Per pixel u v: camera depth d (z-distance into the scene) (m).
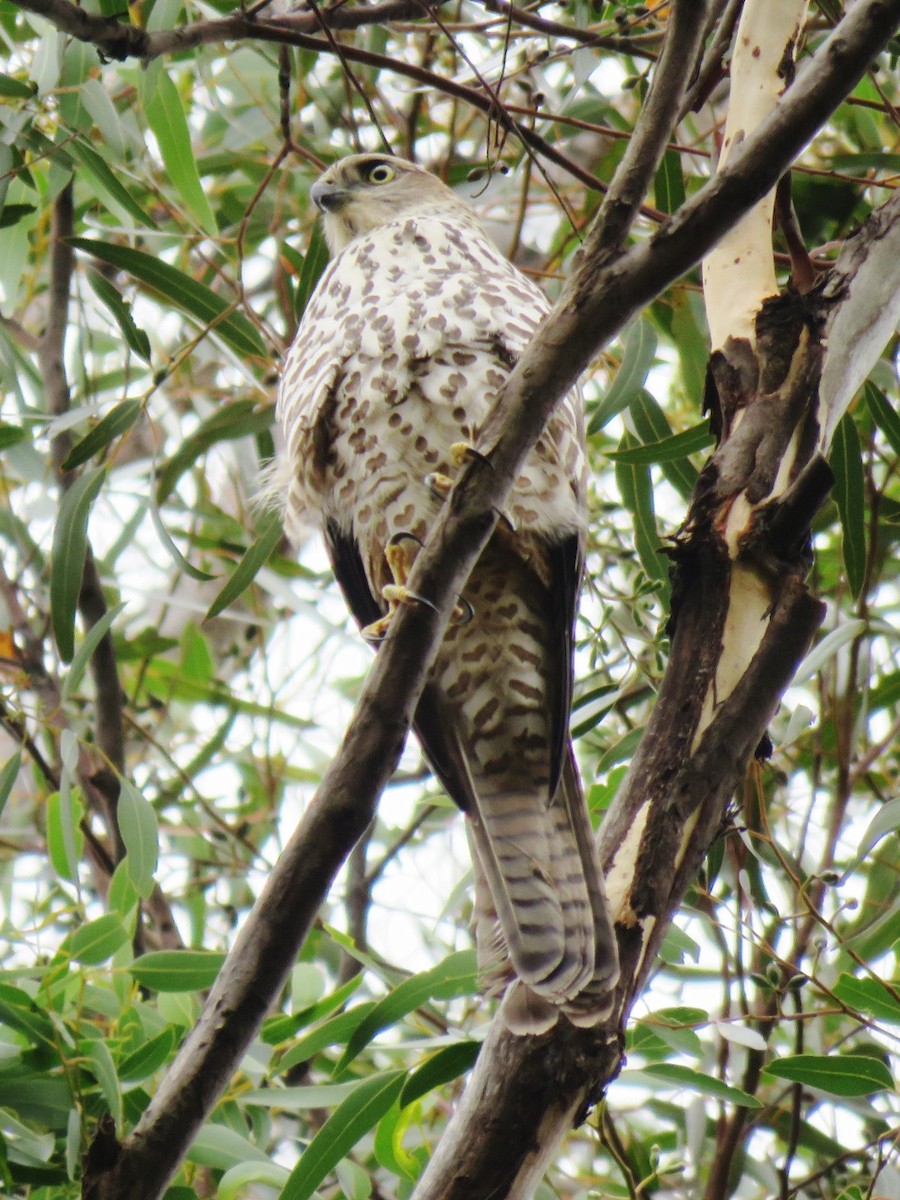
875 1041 7.43
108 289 7.00
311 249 8.19
